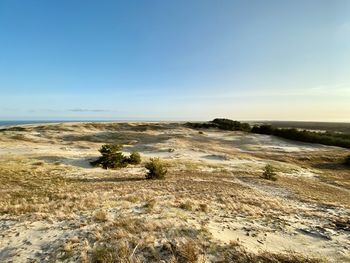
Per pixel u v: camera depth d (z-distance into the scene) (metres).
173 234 8.38
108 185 22.55
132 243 7.76
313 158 64.19
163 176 30.03
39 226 9.81
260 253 7.41
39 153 47.78
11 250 7.83
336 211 16.27
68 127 110.44
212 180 29.95
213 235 8.46
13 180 25.80
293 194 23.94
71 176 30.75
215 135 101.88
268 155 66.62
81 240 8.19
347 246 8.53
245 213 12.95
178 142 76.75
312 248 8.29
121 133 98.19
